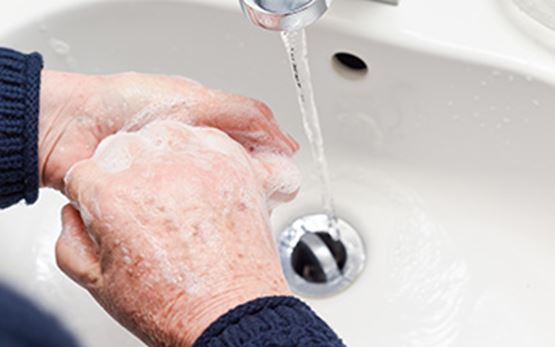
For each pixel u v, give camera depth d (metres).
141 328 0.60
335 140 0.83
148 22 0.79
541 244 0.76
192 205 0.61
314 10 0.61
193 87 0.70
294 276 0.80
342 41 0.74
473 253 0.78
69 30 0.78
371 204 0.82
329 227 0.81
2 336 0.78
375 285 0.78
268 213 0.65
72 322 0.78
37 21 0.77
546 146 0.73
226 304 0.58
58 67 0.80
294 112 0.83
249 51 0.79
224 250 0.60
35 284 0.79
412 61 0.73
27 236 0.81
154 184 0.61
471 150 0.77
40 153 0.68
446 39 0.72
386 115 0.79
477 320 0.75
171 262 0.59
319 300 0.79
